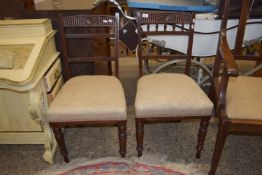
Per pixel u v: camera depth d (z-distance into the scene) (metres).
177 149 1.58
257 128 1.16
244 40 1.70
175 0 1.73
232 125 1.17
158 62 2.35
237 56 1.52
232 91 1.29
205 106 1.27
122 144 1.42
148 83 1.45
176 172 1.42
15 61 1.25
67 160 1.49
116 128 1.79
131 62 2.84
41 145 1.64
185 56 1.60
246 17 1.43
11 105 1.42
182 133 1.73
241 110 1.16
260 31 1.67
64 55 1.55
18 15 1.53
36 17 1.53
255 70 1.90
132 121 1.84
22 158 1.54
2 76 1.18
